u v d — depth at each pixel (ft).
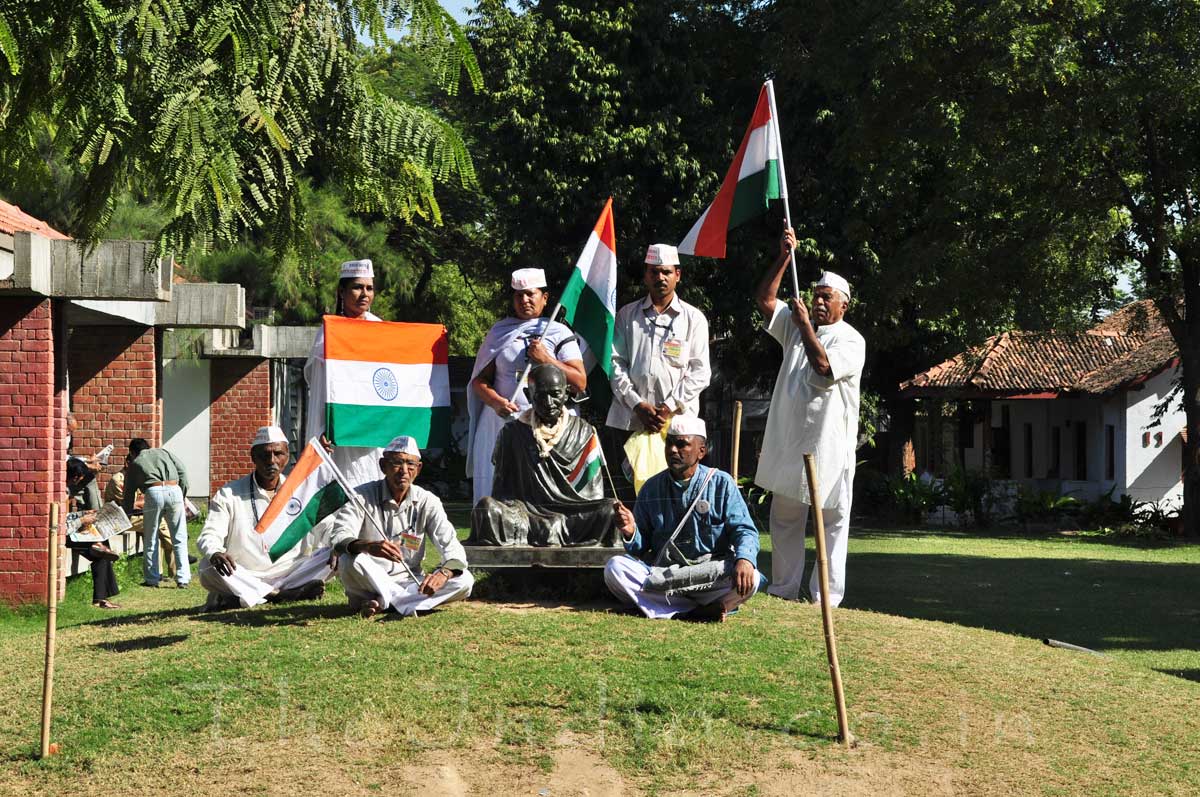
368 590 29.60
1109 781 22.00
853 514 108.78
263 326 81.71
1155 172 85.30
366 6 27.17
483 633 27.78
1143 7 77.46
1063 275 87.15
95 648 28.32
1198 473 92.68
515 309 33.42
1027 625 47.70
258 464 32.22
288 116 26.99
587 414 74.69
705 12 96.43
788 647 27.84
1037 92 81.87
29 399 44.70
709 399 129.90
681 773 21.20
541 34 95.55
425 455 126.11
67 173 43.96
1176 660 40.09
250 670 25.48
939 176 90.58
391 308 126.41
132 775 21.06
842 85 85.87
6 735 22.81
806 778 21.18
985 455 132.87
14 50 23.35
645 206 95.14
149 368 65.26
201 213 25.03
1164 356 108.78
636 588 29.76
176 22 24.77
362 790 20.42
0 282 42.96
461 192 121.90
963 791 21.12
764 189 33.24
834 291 31.81
